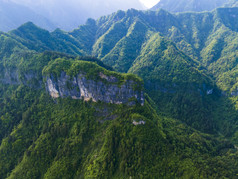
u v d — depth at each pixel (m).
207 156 107.81
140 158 90.75
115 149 99.75
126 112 109.75
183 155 94.94
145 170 88.12
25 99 150.00
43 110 136.75
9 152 120.62
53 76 131.75
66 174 100.25
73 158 106.25
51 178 100.00
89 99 124.44
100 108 119.19
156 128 104.56
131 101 112.25
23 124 132.75
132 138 97.50
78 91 127.31
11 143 123.62
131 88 111.38
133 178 87.06
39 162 108.56
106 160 95.50
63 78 129.25
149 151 93.25
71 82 127.12
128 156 93.69
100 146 104.50
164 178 85.06
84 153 107.19
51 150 111.44
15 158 118.06
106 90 116.94
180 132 134.00
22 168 108.19
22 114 141.50
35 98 146.50
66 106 130.25
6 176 112.62
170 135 113.88
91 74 117.94
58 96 136.00
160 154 93.25
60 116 127.19
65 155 107.94
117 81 114.38
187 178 82.62
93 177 91.81
